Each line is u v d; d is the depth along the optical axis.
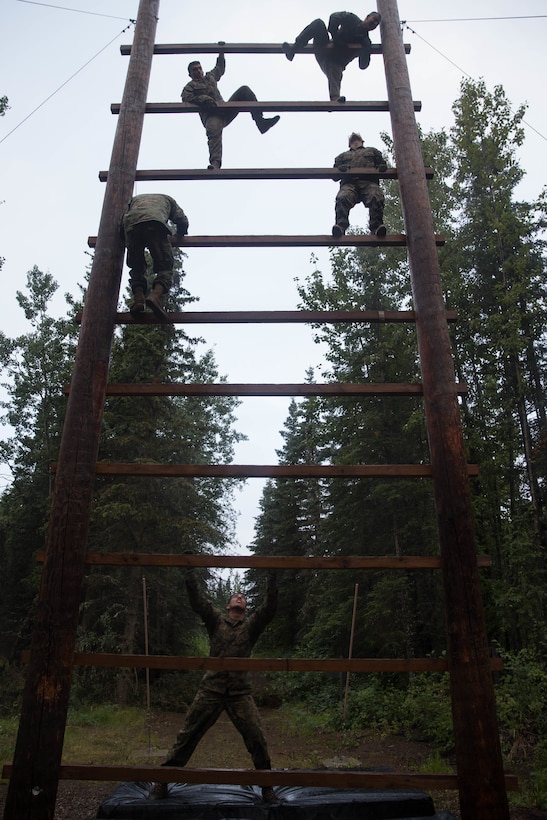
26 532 22.30
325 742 11.36
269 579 4.64
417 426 14.98
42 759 3.46
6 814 3.37
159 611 19.42
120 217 5.02
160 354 17.50
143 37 5.93
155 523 17.27
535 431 13.19
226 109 5.71
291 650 26.02
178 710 16.52
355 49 6.02
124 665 3.69
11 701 15.93
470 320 13.59
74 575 3.86
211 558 3.93
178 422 17.86
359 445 15.80
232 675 4.67
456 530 3.87
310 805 4.33
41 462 23.72
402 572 14.62
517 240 13.46
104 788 6.95
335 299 16.14
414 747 10.45
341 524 17.12
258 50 6.06
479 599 3.74
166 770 3.50
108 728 12.70
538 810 6.39
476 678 3.56
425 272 4.67
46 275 27.58
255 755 4.54
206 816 4.25
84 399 4.30
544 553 10.91
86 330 4.54
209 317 4.77
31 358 26.05
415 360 15.76
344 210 5.22
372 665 3.67
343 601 16.83
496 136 14.09
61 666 3.64
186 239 5.02
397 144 5.33
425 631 14.41
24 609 21.31
